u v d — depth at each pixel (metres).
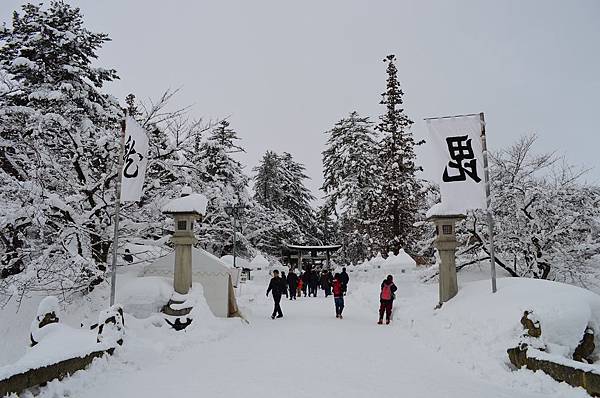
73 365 7.70
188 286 15.60
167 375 8.57
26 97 19.67
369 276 28.69
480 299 11.99
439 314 13.12
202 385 7.82
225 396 7.16
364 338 13.11
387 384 8.01
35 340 9.05
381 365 9.57
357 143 42.53
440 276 14.26
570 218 20.41
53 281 15.12
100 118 20.38
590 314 9.67
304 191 59.19
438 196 30.09
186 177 19.05
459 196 12.72
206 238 26.41
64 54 20.39
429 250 29.14
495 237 20.98
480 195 12.60
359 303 23.06
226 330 14.17
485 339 9.85
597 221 20.70
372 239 37.84
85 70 21.05
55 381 7.02
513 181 21.53
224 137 37.88
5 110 17.50
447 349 10.71
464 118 12.97
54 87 19.30
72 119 19.17
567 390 7.36
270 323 16.55
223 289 16.73
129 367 9.02
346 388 7.70
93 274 16.36
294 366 9.43
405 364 9.69
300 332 14.31
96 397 7.01
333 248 41.22
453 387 7.86
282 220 43.28
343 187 41.44
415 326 13.93
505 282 12.54
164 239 18.16
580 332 9.38
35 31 20.61
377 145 42.72
